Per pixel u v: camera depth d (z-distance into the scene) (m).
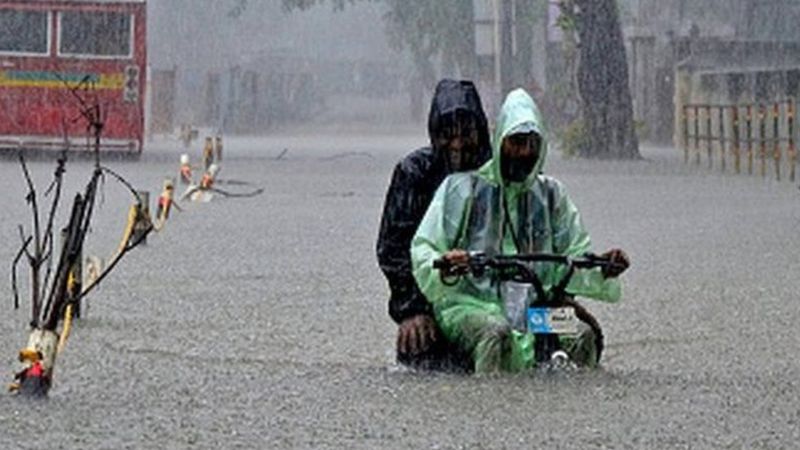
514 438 15.67
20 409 16.88
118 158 77.56
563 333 19.19
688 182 63.44
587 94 84.94
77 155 75.19
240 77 142.50
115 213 44.25
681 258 34.16
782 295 28.14
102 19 74.62
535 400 17.59
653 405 17.48
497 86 110.31
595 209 48.47
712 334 23.62
